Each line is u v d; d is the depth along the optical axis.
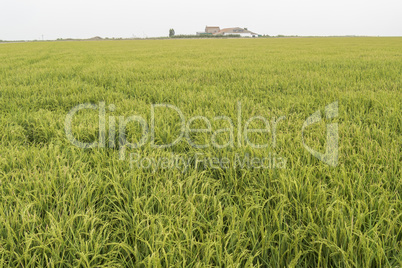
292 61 9.55
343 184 1.74
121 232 1.47
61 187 1.79
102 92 4.79
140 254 1.32
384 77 5.65
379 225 1.43
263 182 1.83
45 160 2.12
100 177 1.87
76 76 6.98
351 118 3.11
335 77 5.88
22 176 1.85
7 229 1.39
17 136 2.81
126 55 14.73
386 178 1.82
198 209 1.60
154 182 1.86
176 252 1.30
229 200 1.67
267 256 1.34
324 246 1.35
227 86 5.35
